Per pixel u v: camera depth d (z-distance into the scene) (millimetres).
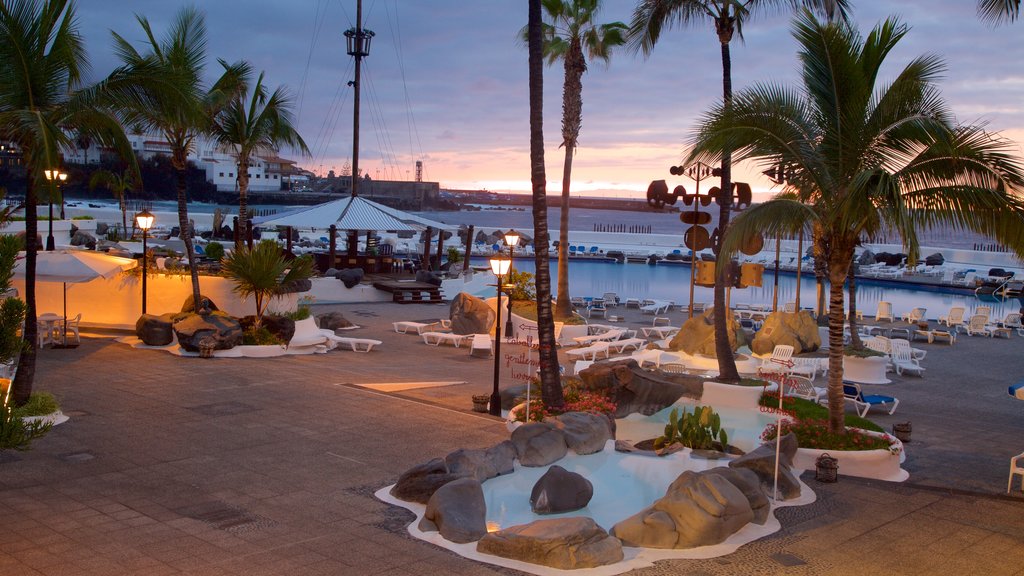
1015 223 11133
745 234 12531
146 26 21562
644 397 16641
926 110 12320
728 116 12844
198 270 25766
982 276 48312
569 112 28547
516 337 27172
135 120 19156
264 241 22422
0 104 12875
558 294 29312
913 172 11906
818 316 28641
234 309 24047
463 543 9133
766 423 15789
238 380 17891
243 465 11766
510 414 14945
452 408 16078
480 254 57875
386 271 40469
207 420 14312
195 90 16797
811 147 12711
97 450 12203
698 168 20250
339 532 9320
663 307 35250
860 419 14961
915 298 43844
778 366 20672
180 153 22422
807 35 12594
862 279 50375
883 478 12469
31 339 13438
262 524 9461
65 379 17062
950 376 22719
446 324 27297
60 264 20000
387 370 20516
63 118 13305
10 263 9844
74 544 8602
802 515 10586
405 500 10414
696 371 20188
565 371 21703
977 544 9719
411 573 8242
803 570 8727
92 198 116125
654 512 9500
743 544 9445
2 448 8906
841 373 13320
